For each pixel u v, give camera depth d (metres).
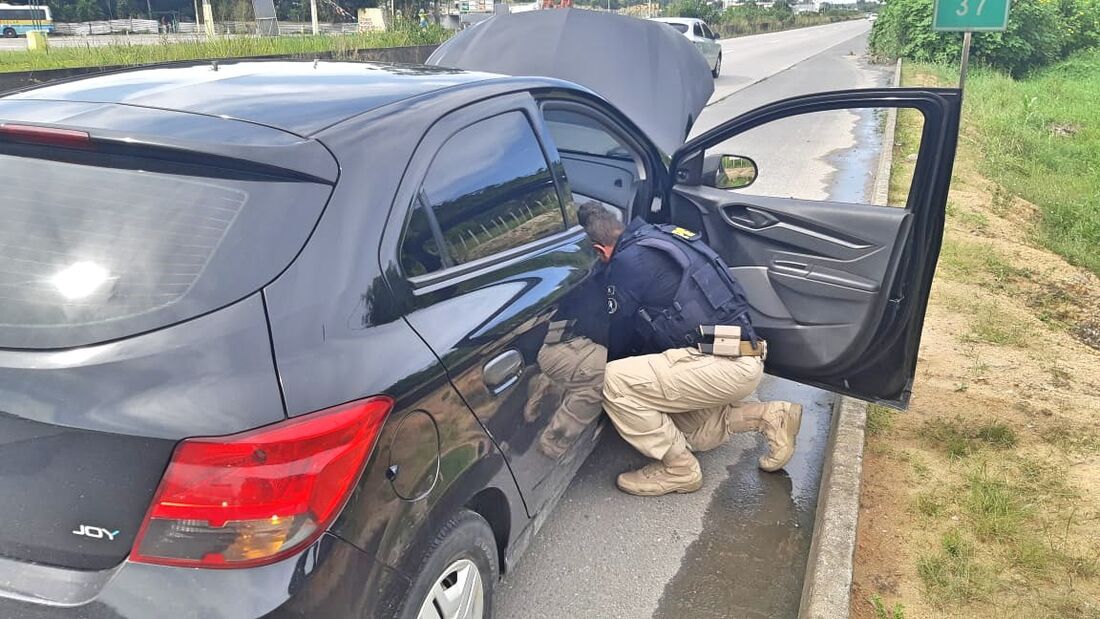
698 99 6.10
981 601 2.80
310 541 1.63
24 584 1.60
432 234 2.17
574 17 6.39
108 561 1.59
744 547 3.25
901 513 3.29
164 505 1.54
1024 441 3.83
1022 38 22.64
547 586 2.99
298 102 2.17
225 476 1.55
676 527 3.36
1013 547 3.07
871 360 3.47
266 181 1.83
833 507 3.17
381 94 2.34
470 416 2.13
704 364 3.27
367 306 1.86
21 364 1.60
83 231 1.75
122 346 1.60
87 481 1.57
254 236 1.75
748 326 3.35
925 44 23.08
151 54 17.17
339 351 1.75
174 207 1.77
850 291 3.42
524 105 2.84
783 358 3.66
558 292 2.68
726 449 3.98
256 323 1.67
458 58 6.64
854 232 3.42
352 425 1.69
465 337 2.12
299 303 1.74
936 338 5.02
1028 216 8.91
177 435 1.53
